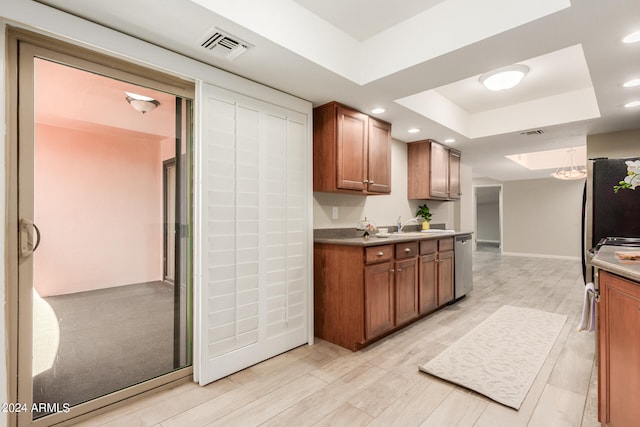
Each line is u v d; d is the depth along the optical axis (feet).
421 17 6.82
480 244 38.96
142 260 6.42
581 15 5.24
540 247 27.43
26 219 5.08
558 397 6.19
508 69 8.89
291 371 7.32
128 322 6.23
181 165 6.89
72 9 5.00
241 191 7.41
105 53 5.60
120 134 6.13
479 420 5.53
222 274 7.06
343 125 9.23
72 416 5.46
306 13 6.59
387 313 9.16
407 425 5.42
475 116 13.15
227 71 7.12
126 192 6.23
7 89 4.82
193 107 6.96
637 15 5.21
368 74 7.77
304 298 8.87
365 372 7.25
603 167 8.96
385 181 10.75
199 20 5.31
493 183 29.73
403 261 9.84
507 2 5.68
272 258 8.08
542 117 11.46
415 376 7.06
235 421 5.54
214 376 6.89
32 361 5.14
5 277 4.83
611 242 7.88
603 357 5.01
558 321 10.50
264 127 7.90
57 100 5.39
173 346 6.81
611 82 7.80
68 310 5.55
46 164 5.29
